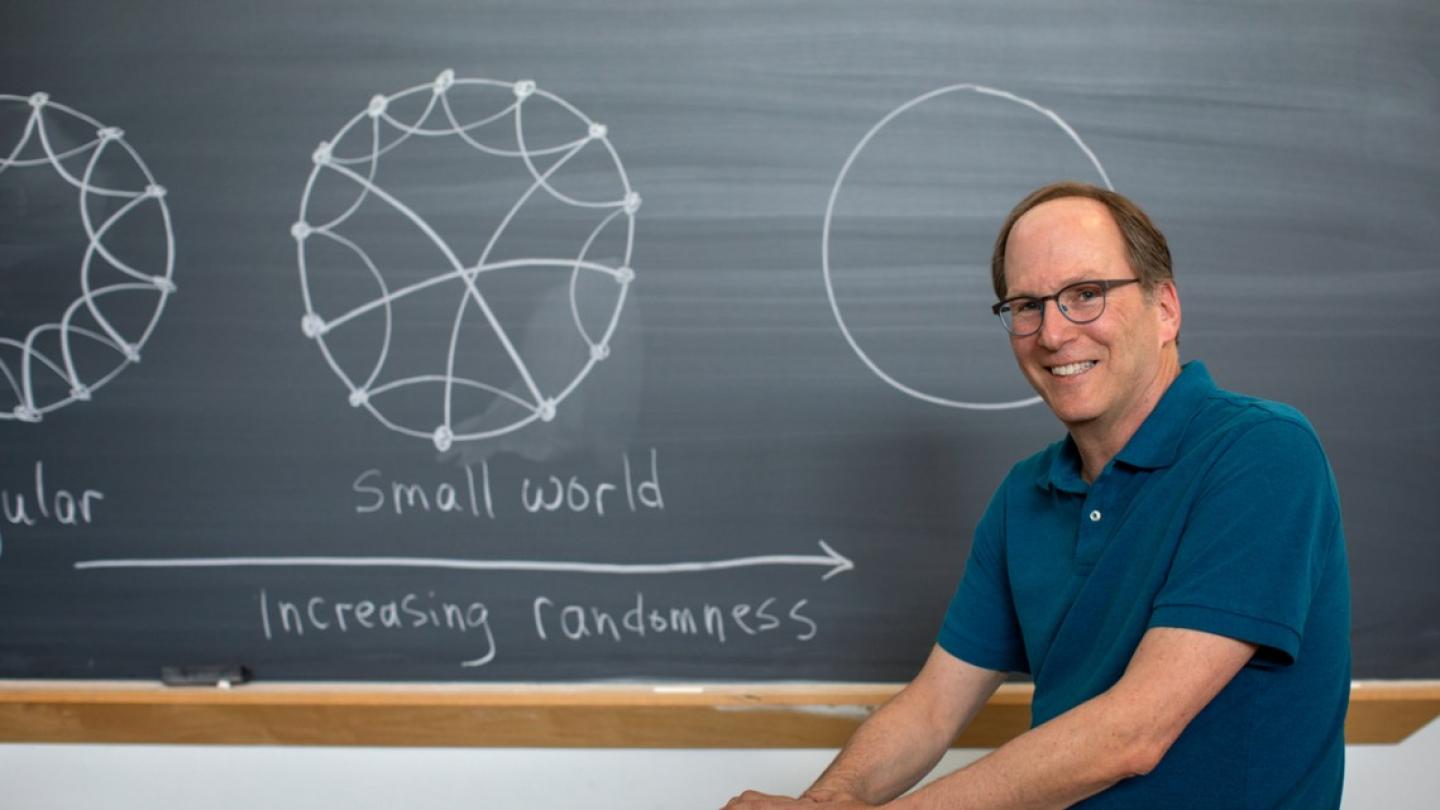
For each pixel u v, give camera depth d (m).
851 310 1.42
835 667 1.42
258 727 1.43
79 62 1.44
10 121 1.45
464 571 1.43
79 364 1.45
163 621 1.44
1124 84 1.41
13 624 1.44
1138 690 0.83
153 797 1.46
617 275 1.43
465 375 1.43
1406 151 1.41
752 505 1.42
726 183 1.42
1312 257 1.41
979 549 1.15
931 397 1.42
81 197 1.44
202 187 1.44
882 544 1.42
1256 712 0.88
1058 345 0.95
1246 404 0.93
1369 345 1.41
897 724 1.10
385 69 1.43
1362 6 1.41
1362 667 1.41
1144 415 0.98
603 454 1.43
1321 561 0.88
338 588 1.44
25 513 1.44
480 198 1.43
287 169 1.44
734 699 1.41
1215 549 0.85
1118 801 0.91
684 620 1.43
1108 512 0.98
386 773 1.45
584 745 1.42
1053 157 1.41
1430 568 1.40
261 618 1.44
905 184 1.42
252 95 1.44
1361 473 1.40
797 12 1.42
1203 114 1.41
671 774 1.45
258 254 1.44
